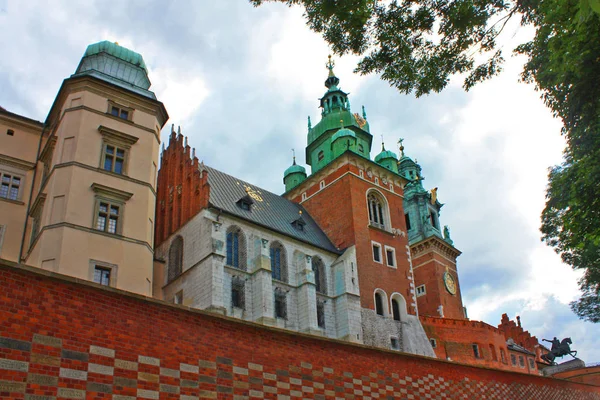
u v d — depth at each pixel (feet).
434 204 292.61
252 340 62.44
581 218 79.00
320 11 61.87
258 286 149.38
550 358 288.92
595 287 121.39
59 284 48.65
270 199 197.36
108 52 128.88
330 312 173.68
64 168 109.40
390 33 64.18
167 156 182.19
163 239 165.99
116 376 49.24
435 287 256.73
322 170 212.64
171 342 54.70
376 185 211.82
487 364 208.03
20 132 123.34
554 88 74.02
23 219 115.85
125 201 113.39
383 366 77.97
